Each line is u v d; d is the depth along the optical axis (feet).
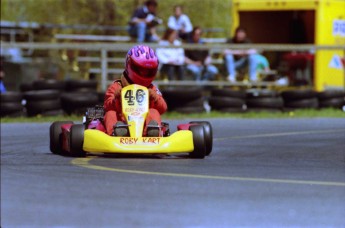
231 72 188.14
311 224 55.31
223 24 283.18
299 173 77.46
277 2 207.62
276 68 202.08
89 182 69.51
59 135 93.56
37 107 154.51
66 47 167.84
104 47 169.58
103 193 64.23
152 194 64.13
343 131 126.31
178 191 65.36
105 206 59.62
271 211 58.75
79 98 155.02
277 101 164.86
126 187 67.10
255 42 216.74
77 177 72.28
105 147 81.87
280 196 64.03
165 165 80.84
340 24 203.72
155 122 85.05
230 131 127.13
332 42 202.69
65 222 55.01
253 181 71.26
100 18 271.08
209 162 84.69
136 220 55.57
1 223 54.75
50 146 94.38
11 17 272.10
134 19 196.44
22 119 151.23
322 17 201.16
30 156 90.63
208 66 188.44
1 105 154.10
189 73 186.80
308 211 58.85
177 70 184.03
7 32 243.60
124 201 61.31
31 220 55.57
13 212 57.57
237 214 57.62
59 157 88.94
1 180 70.79
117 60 205.77
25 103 155.84
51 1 272.51
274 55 202.59
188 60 186.09
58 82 179.32
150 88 90.89
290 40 215.72
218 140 112.57
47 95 155.02
